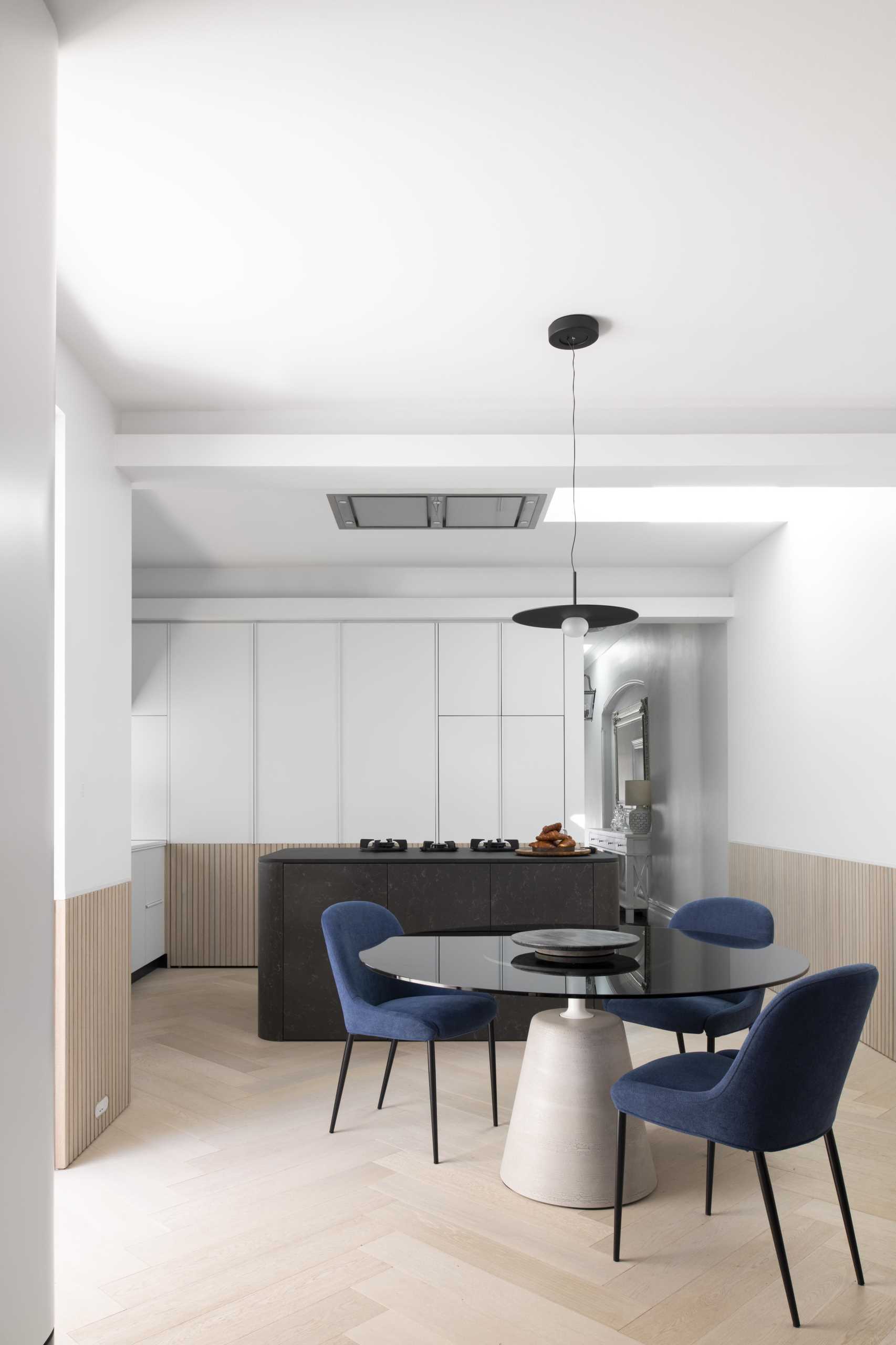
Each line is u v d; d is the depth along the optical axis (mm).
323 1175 3346
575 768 7184
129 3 1966
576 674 7215
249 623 7180
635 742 10883
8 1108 1690
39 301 1917
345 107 2305
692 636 8562
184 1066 4629
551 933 3568
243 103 2287
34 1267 1794
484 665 7211
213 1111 4008
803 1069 2438
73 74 2178
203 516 5961
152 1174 3359
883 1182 3324
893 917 4816
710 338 3590
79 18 2002
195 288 3201
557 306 3338
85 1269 2705
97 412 3951
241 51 2115
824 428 4328
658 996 2678
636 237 2902
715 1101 2494
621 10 2004
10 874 1718
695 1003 3727
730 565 7445
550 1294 2568
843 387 4078
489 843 5453
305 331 3520
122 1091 4016
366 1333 2385
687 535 6574
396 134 2408
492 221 2809
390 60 2148
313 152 2479
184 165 2529
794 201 2713
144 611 7102
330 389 4051
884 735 4973
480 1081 4379
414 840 7102
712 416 4320
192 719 7129
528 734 7180
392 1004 3762
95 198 2680
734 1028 3572
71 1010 3504
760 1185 2477
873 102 2295
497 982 2840
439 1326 2416
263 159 2504
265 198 2686
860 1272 2623
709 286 3201
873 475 4438
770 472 4375
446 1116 3918
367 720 7148
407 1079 4414
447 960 3223
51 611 1954
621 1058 3279
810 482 4562
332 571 7328
